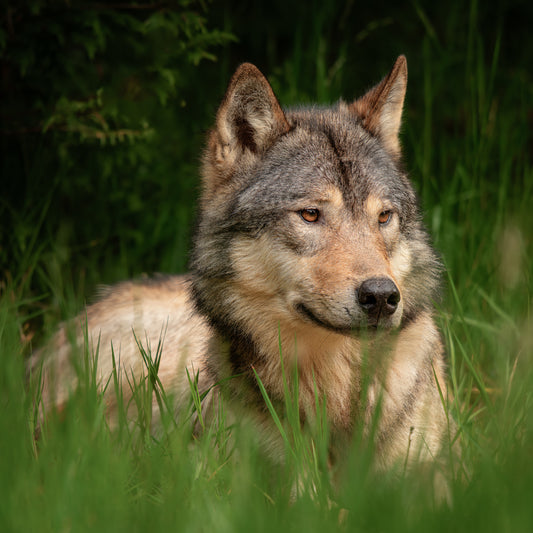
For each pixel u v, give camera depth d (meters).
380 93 7.68
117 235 12.27
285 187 6.94
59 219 11.73
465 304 9.45
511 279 9.44
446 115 15.05
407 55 16.45
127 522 5.21
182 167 12.98
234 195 7.29
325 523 5.29
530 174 12.30
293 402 6.93
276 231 6.88
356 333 6.41
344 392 7.09
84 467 5.64
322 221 6.80
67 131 10.73
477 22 16.83
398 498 5.57
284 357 7.07
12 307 9.41
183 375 8.02
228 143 7.39
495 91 15.77
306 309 6.72
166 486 5.79
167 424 6.57
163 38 10.96
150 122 12.31
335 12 16.78
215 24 16.42
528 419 6.53
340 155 7.04
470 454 6.61
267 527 5.12
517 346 8.42
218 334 7.45
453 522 5.27
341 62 13.80
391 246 7.07
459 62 15.81
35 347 10.27
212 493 5.90
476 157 11.73
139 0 10.91
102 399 6.78
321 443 6.12
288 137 7.27
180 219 12.59
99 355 9.27
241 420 7.03
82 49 11.06
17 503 5.26
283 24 17.25
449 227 11.34
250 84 7.27
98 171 12.10
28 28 10.12
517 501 5.21
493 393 8.47
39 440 7.11
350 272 6.43
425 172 11.88
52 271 10.95
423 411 7.23
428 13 17.28
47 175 11.59
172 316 9.26
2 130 10.76
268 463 6.89
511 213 11.83
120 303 9.76
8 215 11.22
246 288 7.10
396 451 7.02
